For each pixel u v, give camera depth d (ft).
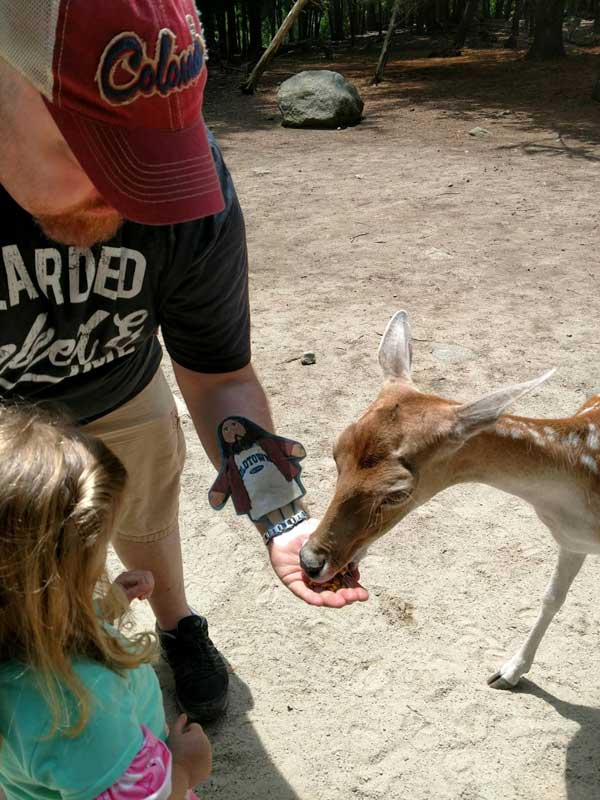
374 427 3.45
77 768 1.87
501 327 7.55
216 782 3.62
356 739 3.80
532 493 3.74
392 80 24.16
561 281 8.62
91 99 1.90
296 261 9.40
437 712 3.93
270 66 27.55
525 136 16.35
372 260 9.36
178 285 2.76
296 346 7.25
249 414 3.10
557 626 4.40
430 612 4.48
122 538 3.62
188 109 2.03
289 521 2.92
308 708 3.96
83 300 2.50
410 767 3.67
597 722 3.87
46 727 1.86
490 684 4.06
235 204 2.83
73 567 1.88
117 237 2.46
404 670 4.14
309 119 17.49
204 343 2.99
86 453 1.98
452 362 6.93
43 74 1.87
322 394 6.48
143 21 1.87
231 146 15.99
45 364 2.64
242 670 4.16
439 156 14.70
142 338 2.88
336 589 3.05
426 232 10.30
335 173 13.52
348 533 3.42
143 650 2.13
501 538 4.99
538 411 6.19
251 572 4.77
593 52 27.76
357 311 7.95
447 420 3.46
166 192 2.02
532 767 3.67
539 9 25.77
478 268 9.04
